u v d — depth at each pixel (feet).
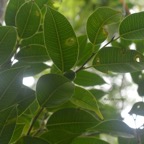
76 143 1.85
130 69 1.74
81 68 1.74
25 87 1.68
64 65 1.71
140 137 1.80
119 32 1.75
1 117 1.51
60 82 1.60
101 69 1.75
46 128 1.77
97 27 1.75
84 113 1.77
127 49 1.74
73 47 1.70
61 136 1.74
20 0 1.89
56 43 1.70
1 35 1.66
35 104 1.82
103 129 1.77
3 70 1.60
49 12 1.67
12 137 1.65
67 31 1.69
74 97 1.85
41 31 1.93
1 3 2.72
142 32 1.73
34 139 1.61
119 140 1.91
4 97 1.50
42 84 1.60
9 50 1.68
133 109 1.82
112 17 1.75
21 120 1.81
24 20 1.81
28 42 1.87
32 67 2.02
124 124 1.77
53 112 1.86
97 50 1.86
